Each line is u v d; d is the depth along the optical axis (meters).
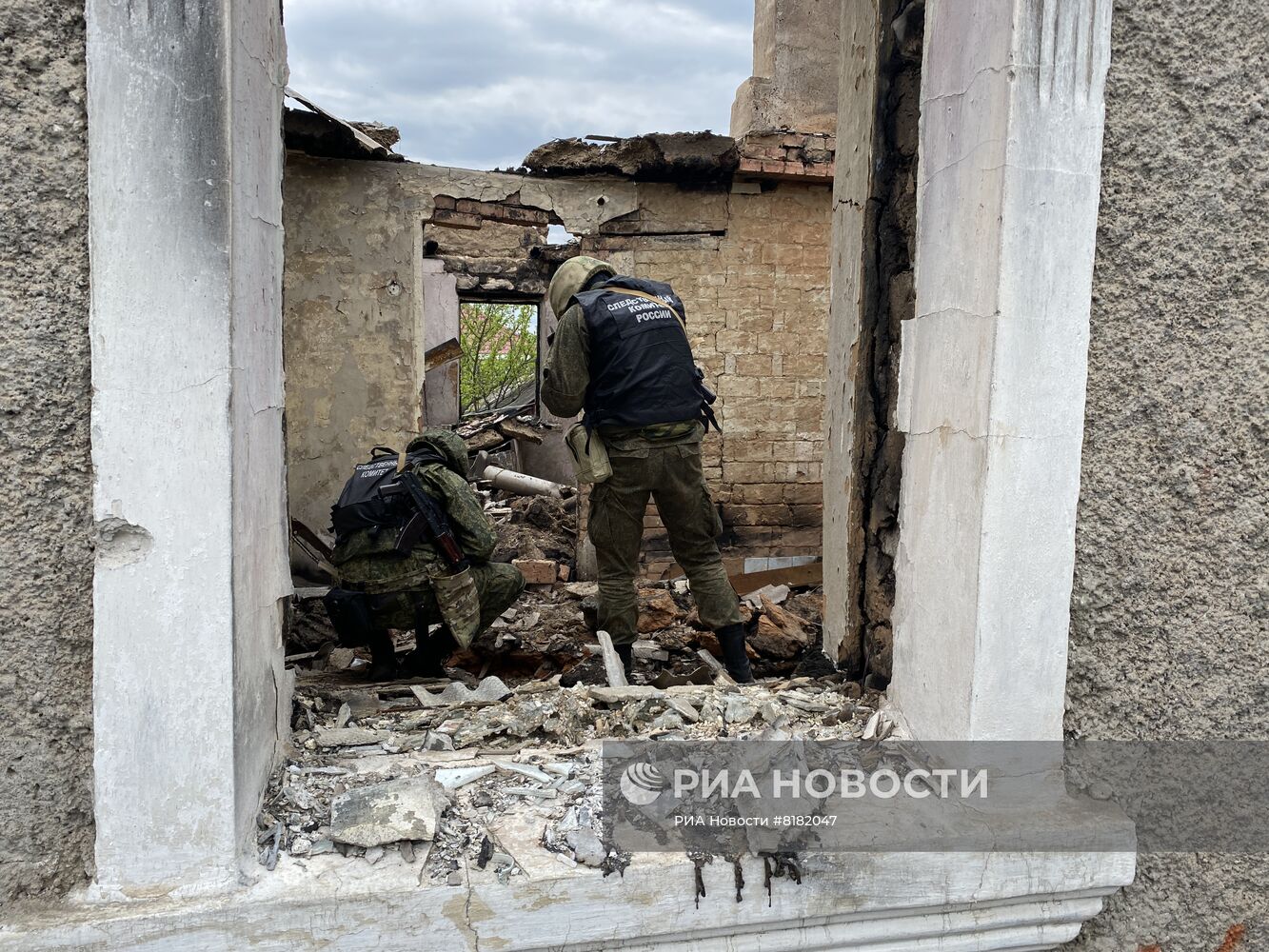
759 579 5.30
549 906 1.49
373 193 5.57
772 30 6.37
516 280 9.85
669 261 6.02
